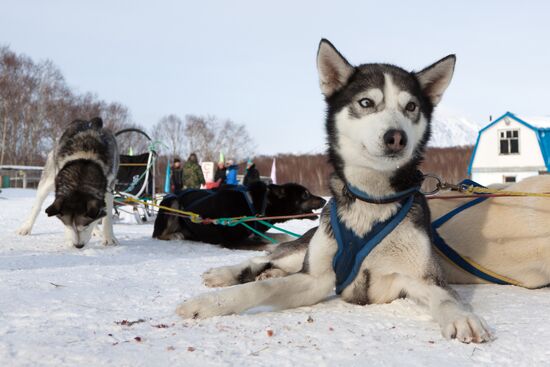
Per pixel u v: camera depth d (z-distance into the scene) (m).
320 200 2.42
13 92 15.11
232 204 2.20
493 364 0.68
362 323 0.85
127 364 0.66
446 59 1.06
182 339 0.76
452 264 1.19
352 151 0.97
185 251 1.99
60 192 1.94
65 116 15.95
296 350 0.72
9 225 2.97
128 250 1.93
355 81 1.03
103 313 0.91
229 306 0.89
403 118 0.95
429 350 0.73
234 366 0.66
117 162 2.21
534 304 0.99
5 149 15.47
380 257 0.97
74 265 1.50
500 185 1.28
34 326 0.82
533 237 1.12
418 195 1.00
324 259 1.00
